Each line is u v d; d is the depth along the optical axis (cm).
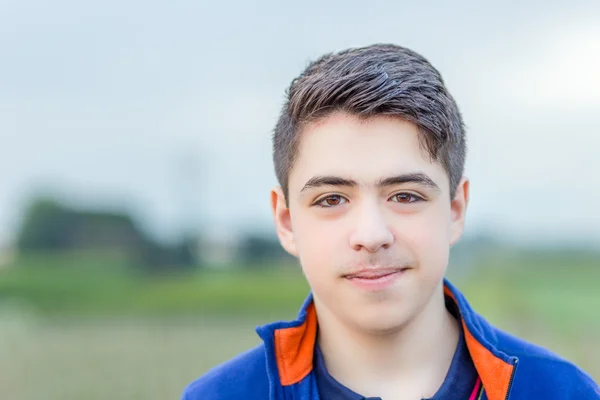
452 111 221
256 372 233
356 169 201
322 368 221
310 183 208
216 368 242
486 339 226
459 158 226
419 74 216
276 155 236
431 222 206
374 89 204
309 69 229
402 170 201
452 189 220
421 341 219
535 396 222
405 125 204
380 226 198
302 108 213
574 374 228
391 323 202
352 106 203
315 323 230
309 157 210
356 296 203
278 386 223
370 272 200
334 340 222
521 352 231
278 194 236
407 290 203
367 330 206
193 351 1462
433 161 207
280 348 225
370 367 218
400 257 201
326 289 209
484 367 216
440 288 225
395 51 228
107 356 1428
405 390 217
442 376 222
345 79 208
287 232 235
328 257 206
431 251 205
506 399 215
